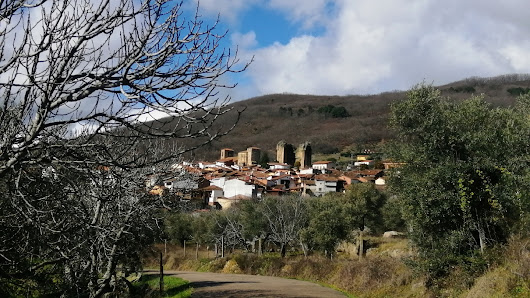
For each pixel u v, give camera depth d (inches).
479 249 756.0
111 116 189.3
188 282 1072.2
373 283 973.2
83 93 192.4
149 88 193.3
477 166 749.9
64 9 201.3
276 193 3563.0
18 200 230.7
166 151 495.2
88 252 392.8
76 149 210.4
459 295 689.0
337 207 1512.1
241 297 881.5
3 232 260.8
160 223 618.8
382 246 1480.1
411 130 836.0
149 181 546.9
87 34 191.0
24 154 192.1
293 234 1678.2
